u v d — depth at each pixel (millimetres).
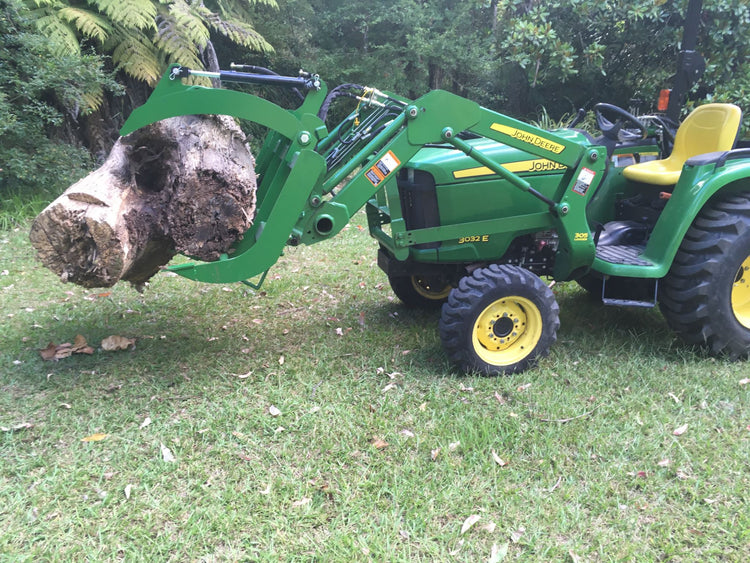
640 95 9438
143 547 2098
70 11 7688
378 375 3389
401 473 2492
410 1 11289
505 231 3453
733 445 2652
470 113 3059
